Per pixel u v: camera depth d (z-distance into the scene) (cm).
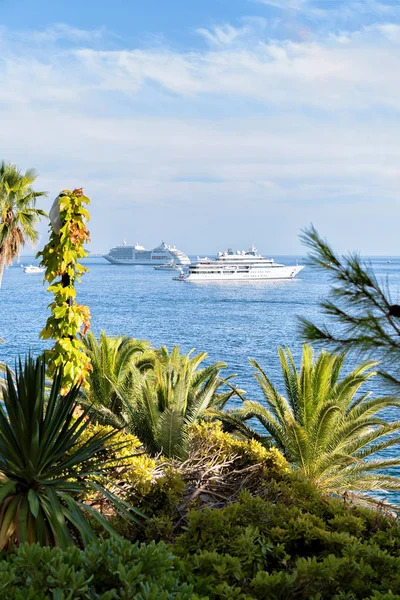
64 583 351
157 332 11269
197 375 1902
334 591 468
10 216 2697
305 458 1619
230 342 9894
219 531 563
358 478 1689
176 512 730
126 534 680
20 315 13050
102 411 1465
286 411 1723
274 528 581
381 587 477
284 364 1858
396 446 3412
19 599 333
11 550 523
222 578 466
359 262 373
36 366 610
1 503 556
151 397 1411
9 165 2703
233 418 1694
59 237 1073
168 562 404
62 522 538
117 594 365
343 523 616
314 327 379
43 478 594
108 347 1842
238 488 838
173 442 1200
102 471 651
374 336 356
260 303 17750
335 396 1703
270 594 448
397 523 648
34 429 577
